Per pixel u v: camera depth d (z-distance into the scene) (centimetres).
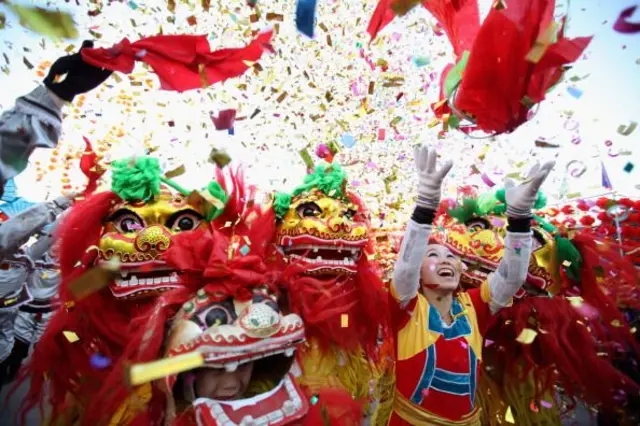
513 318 247
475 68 187
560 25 171
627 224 284
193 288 170
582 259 257
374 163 291
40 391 179
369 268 239
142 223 184
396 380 209
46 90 163
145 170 188
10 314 260
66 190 237
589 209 294
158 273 180
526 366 249
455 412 198
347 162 288
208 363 144
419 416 198
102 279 165
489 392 251
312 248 218
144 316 167
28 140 161
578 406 305
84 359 178
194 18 224
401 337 208
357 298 231
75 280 160
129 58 175
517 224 202
